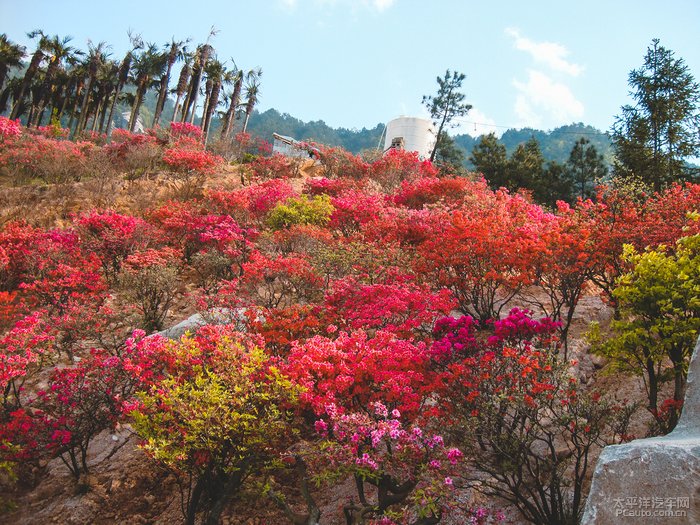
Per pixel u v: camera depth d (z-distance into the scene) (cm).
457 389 536
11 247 1261
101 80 3934
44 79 3844
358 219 1513
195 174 2142
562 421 471
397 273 993
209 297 960
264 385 569
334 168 2512
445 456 471
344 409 568
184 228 1420
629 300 552
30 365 873
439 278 965
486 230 933
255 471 604
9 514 620
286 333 791
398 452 494
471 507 497
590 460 558
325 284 1048
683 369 534
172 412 537
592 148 3170
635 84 2317
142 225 1368
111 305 1116
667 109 2212
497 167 3259
